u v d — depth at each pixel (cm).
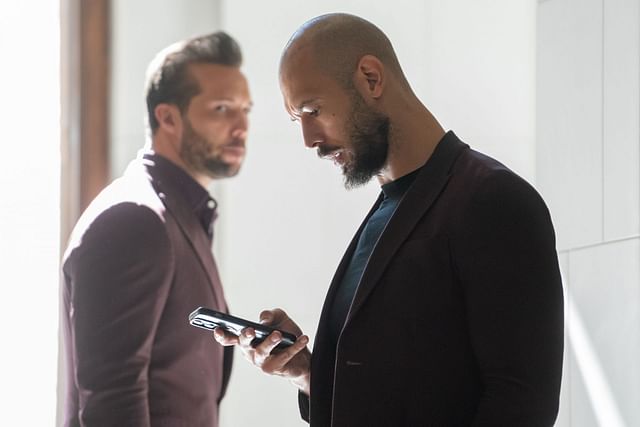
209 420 450
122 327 431
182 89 492
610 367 422
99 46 569
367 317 300
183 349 445
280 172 558
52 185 562
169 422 437
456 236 294
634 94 414
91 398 427
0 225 555
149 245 441
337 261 554
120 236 440
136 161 482
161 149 490
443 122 531
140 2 570
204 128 493
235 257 555
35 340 550
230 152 496
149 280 437
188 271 453
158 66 497
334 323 315
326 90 311
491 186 295
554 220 469
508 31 528
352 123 311
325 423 313
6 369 547
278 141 559
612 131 428
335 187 556
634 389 405
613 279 423
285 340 324
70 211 563
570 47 463
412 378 296
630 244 412
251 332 317
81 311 433
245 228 557
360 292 301
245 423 552
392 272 300
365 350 299
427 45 537
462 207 296
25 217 558
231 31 563
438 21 537
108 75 570
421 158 313
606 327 427
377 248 302
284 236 557
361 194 555
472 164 304
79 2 570
